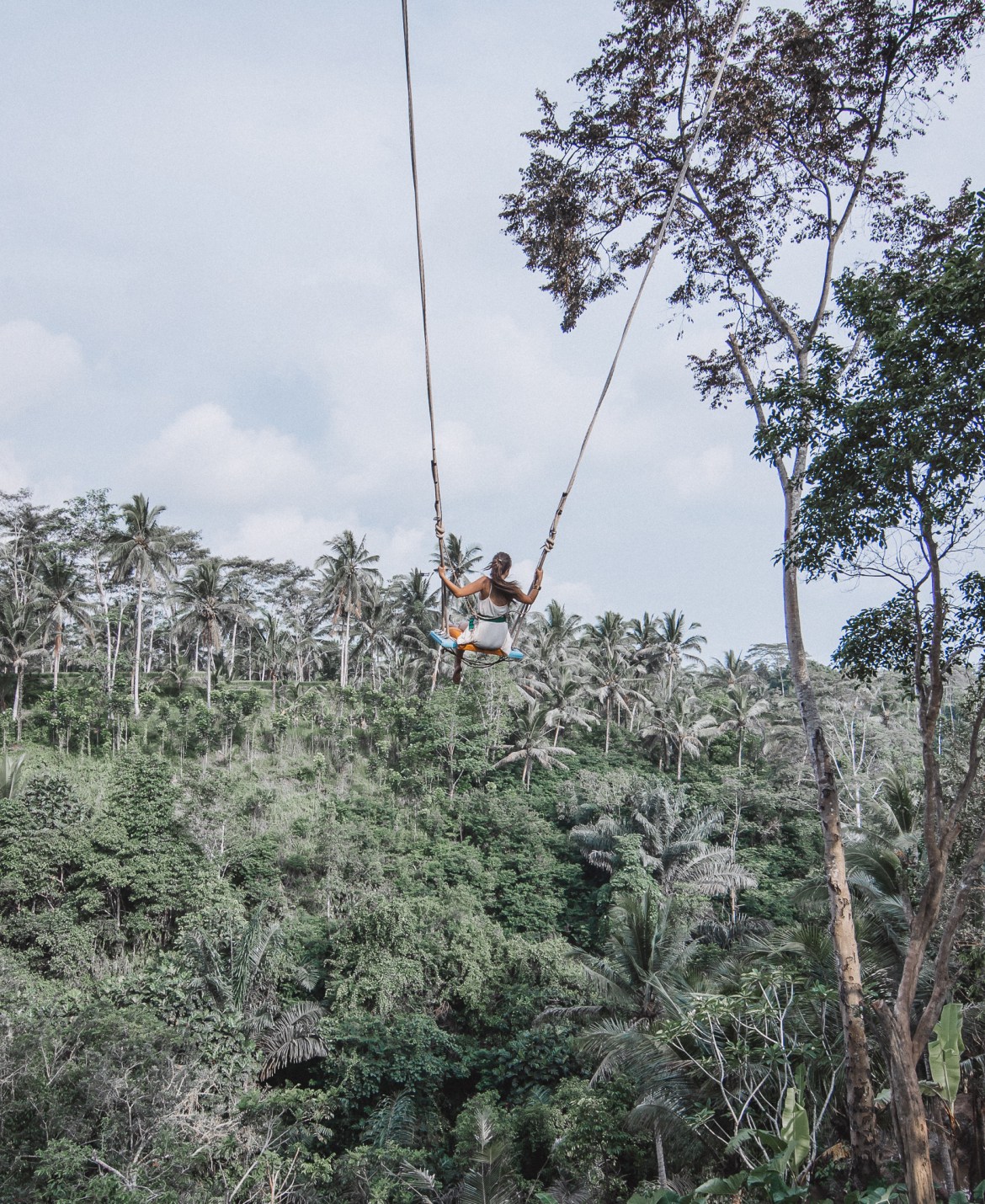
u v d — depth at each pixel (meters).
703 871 38.38
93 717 51.19
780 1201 9.34
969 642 11.91
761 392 12.37
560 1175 19.56
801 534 11.51
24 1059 16.70
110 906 32.34
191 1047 20.95
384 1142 21.20
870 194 19.00
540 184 19.20
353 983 28.94
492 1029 29.41
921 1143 10.47
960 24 16.42
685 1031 14.63
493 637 7.16
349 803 45.72
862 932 17.06
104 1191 13.89
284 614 87.38
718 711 70.38
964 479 10.02
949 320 10.09
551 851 44.53
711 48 17.61
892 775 23.83
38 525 68.69
